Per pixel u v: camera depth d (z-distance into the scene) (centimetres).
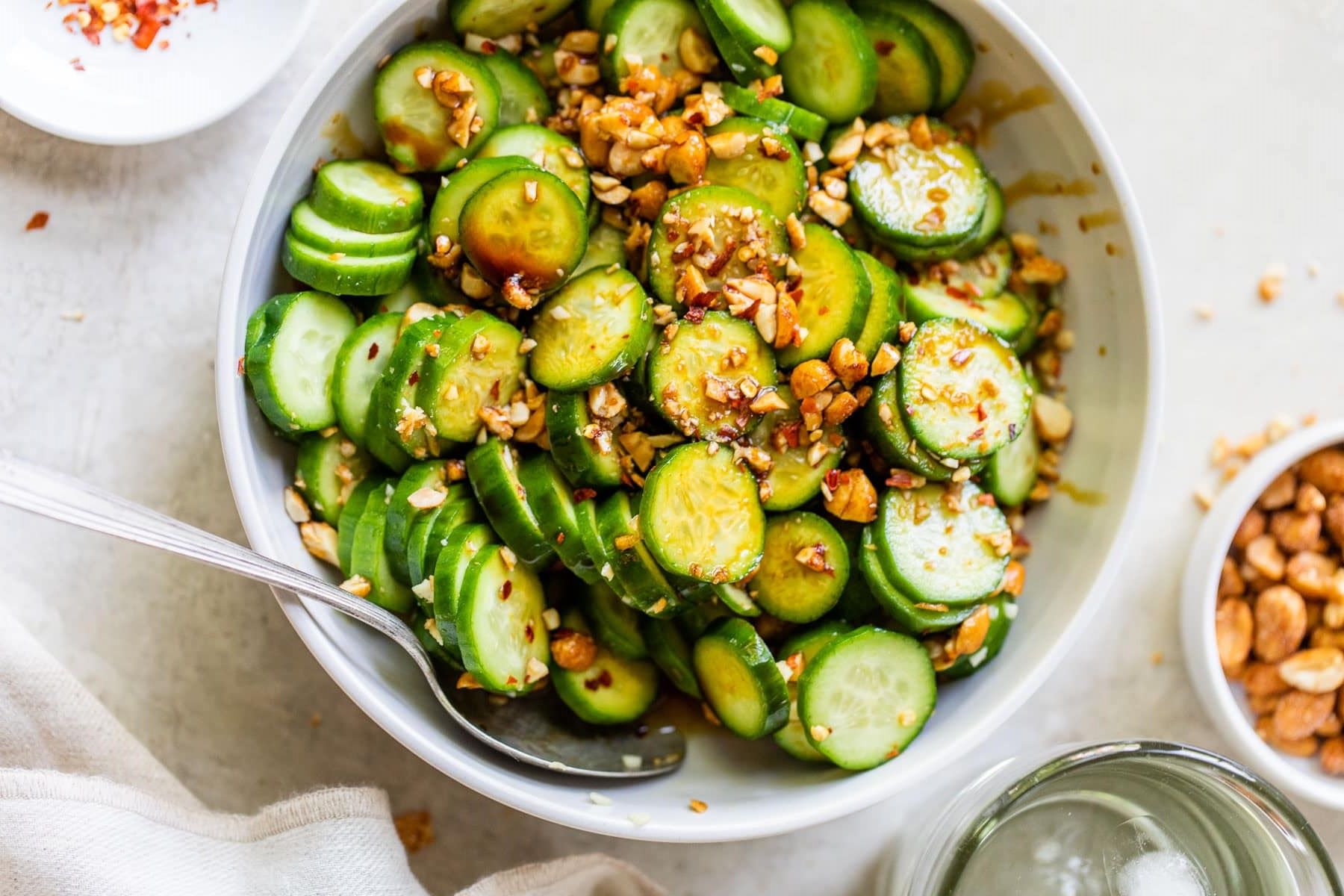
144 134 56
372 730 58
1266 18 59
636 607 53
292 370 52
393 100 53
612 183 54
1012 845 55
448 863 58
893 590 54
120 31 57
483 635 52
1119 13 59
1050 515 56
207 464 58
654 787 54
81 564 58
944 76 55
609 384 53
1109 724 59
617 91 54
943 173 55
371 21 51
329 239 52
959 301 56
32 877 53
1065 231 56
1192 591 59
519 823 59
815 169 55
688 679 55
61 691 55
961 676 55
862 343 54
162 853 54
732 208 53
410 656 54
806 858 59
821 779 54
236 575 58
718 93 54
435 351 52
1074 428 56
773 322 53
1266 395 60
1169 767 53
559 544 52
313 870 54
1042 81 54
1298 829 52
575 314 53
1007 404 54
